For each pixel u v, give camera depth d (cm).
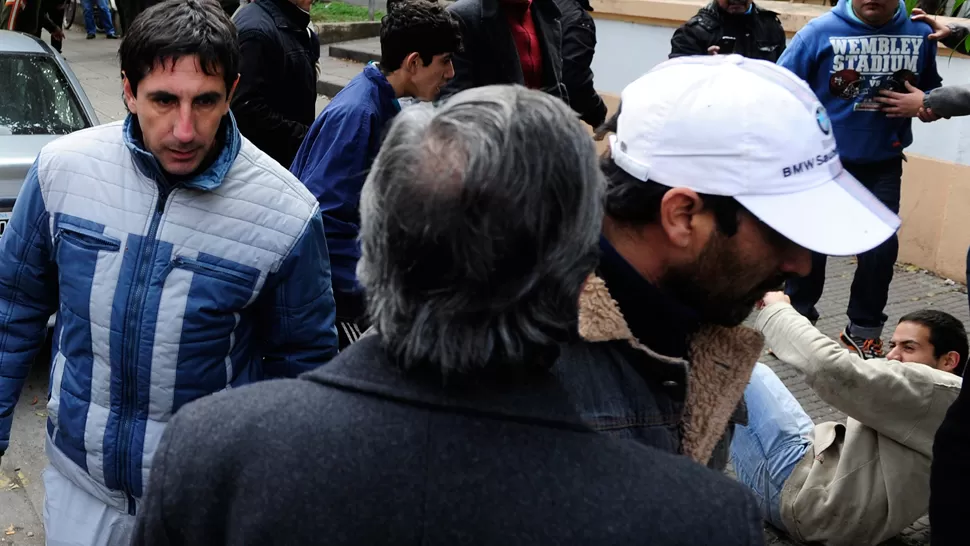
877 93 438
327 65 1059
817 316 468
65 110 487
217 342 190
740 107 115
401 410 94
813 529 296
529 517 90
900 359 310
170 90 173
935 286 542
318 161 298
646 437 117
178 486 98
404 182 91
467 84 431
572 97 510
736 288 121
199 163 184
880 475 286
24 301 199
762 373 314
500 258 90
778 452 304
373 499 91
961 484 172
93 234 187
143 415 192
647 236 120
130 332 186
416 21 313
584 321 114
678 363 116
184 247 186
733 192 114
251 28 390
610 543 89
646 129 117
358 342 102
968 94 409
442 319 92
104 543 200
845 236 114
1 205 397
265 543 93
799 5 657
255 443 95
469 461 91
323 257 202
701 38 503
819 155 118
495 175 88
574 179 92
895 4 432
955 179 539
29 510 333
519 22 443
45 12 967
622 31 684
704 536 90
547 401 95
